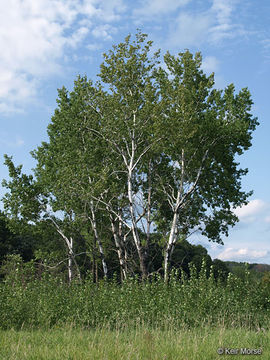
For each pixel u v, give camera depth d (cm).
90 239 3100
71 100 3030
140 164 2794
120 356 716
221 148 2734
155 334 1023
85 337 1007
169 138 2506
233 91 2739
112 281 1867
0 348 811
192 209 2898
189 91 2631
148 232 2709
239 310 1451
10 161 2989
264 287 1673
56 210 2925
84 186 2716
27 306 1429
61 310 1409
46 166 3053
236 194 2898
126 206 2806
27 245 5238
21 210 2934
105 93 2638
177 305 1409
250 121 2750
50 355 735
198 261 4547
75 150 2828
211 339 938
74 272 3083
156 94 2581
